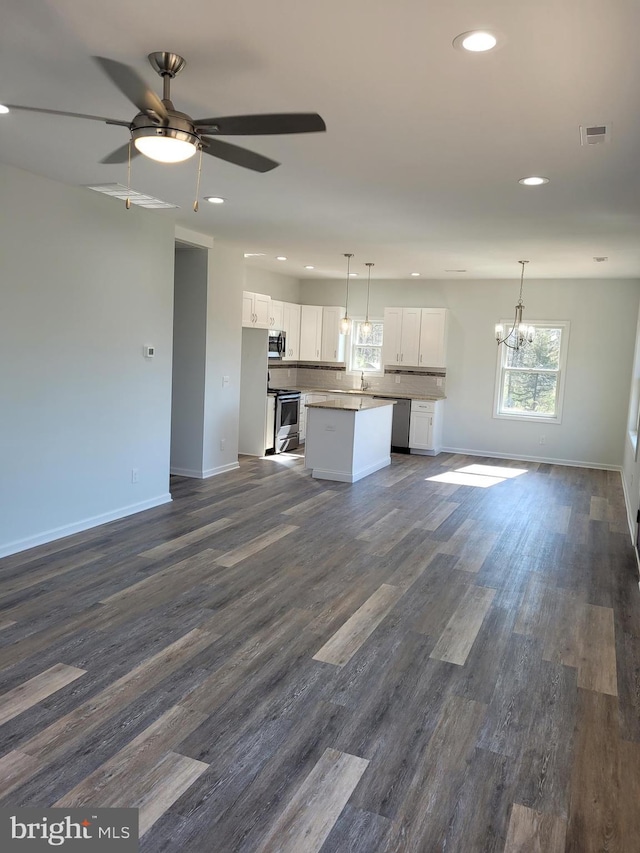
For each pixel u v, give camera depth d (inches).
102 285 191.6
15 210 160.6
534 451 350.9
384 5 77.5
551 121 114.0
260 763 90.2
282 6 78.9
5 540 168.4
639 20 78.5
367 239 239.6
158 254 214.5
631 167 138.6
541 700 109.5
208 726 98.5
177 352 269.1
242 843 75.5
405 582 162.4
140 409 214.4
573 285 334.3
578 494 270.7
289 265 330.3
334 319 387.5
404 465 325.4
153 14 82.2
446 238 230.5
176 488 253.9
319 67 96.3
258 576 162.7
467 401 364.2
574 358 337.4
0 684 108.0
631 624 141.5
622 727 102.3
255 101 110.9
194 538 191.5
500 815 81.8
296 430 361.4
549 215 187.6
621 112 108.7
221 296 269.7
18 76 104.5
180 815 79.6
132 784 84.8
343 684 112.4
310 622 136.9
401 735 98.0
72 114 92.0
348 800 83.5
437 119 115.3
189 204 193.6
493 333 354.6
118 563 167.6
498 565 178.1
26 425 170.4
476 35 84.1
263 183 164.2
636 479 211.2
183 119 89.6
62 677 111.1
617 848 77.0
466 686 113.3
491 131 120.3
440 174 149.9
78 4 80.1
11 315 162.4
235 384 288.5
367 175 152.9
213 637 128.3
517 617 143.4
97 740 93.8
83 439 190.5
